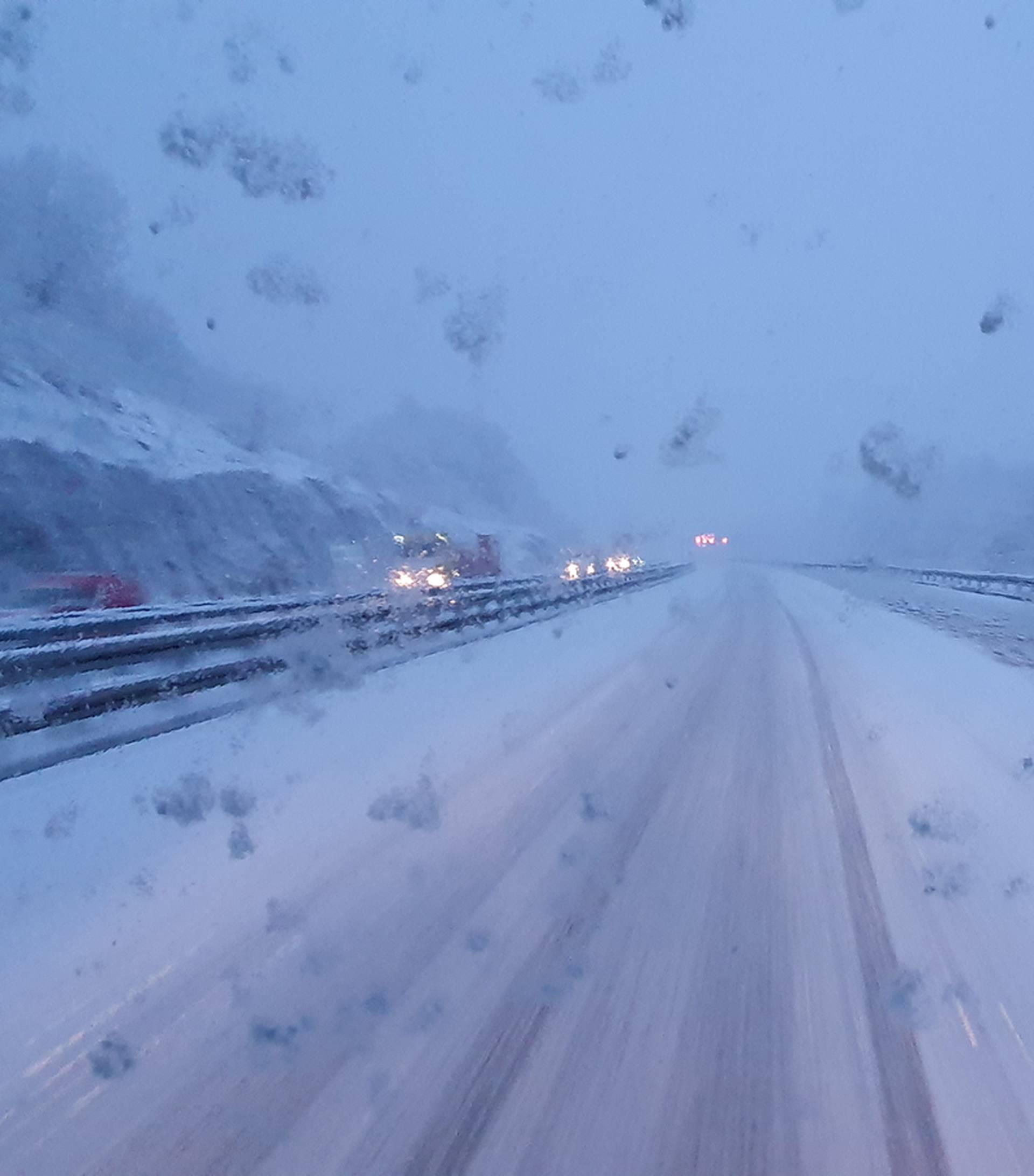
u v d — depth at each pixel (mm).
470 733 6598
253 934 3260
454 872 3850
